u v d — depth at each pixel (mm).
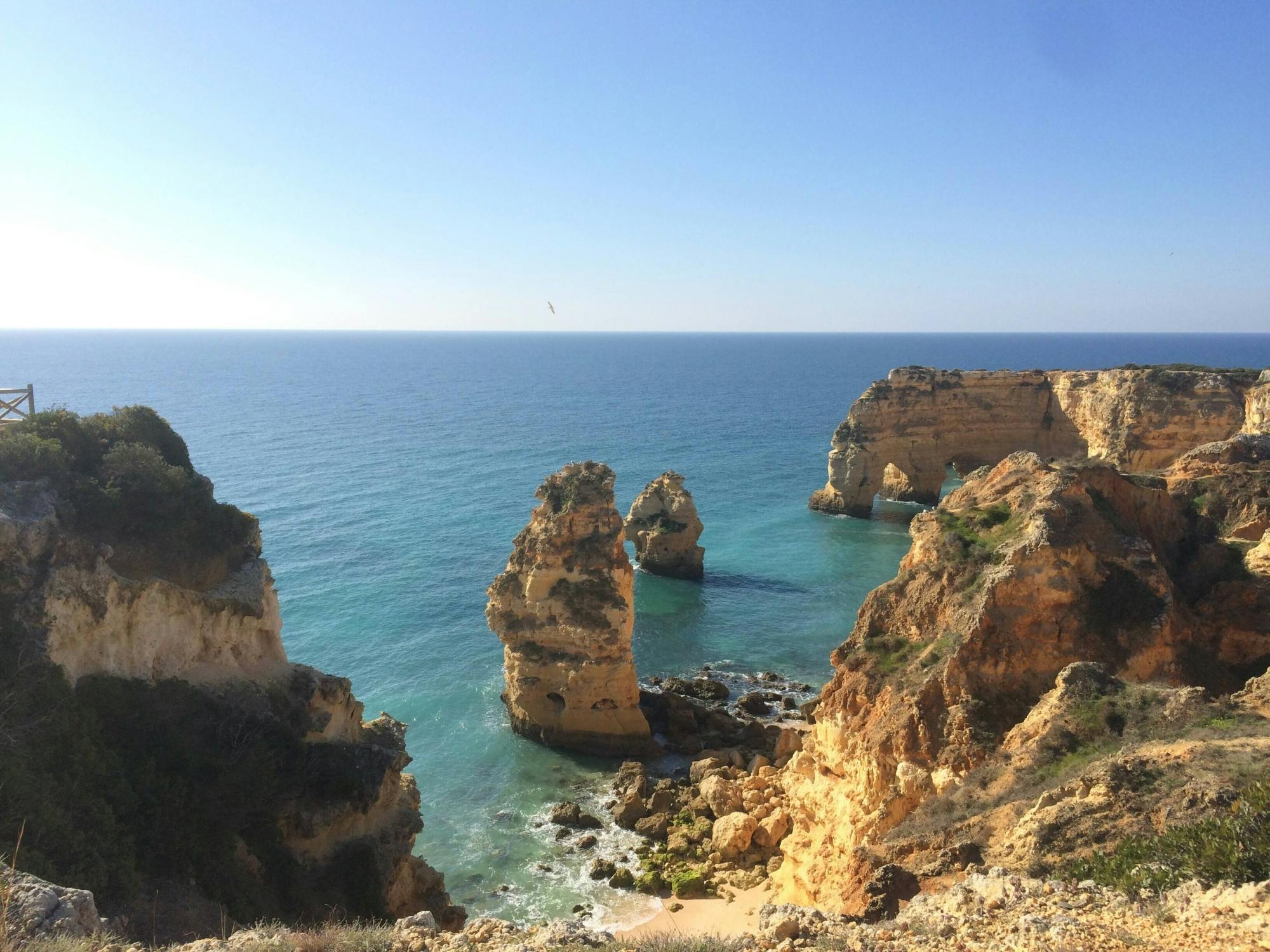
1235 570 35969
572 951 12664
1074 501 30609
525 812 40406
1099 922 11750
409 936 13633
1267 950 9641
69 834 17594
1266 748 17172
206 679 24812
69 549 22188
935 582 30125
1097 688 22953
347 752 26312
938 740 25750
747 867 34750
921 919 13219
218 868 20750
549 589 46656
